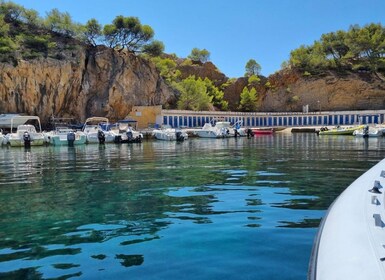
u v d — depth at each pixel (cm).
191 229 580
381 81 7600
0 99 4997
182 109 6869
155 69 6906
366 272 197
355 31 8456
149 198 841
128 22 6544
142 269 422
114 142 3691
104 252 484
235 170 1362
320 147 2700
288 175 1195
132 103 6269
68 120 5691
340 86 7719
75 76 5675
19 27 5797
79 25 6206
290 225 591
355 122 6788
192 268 421
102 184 1060
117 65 6197
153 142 3809
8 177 1250
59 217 675
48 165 1653
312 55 8306
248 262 434
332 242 259
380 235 248
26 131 3372
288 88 8188
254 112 7500
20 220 656
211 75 9350
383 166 554
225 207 734
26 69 5097
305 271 404
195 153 2270
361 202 343
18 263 449
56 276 408
